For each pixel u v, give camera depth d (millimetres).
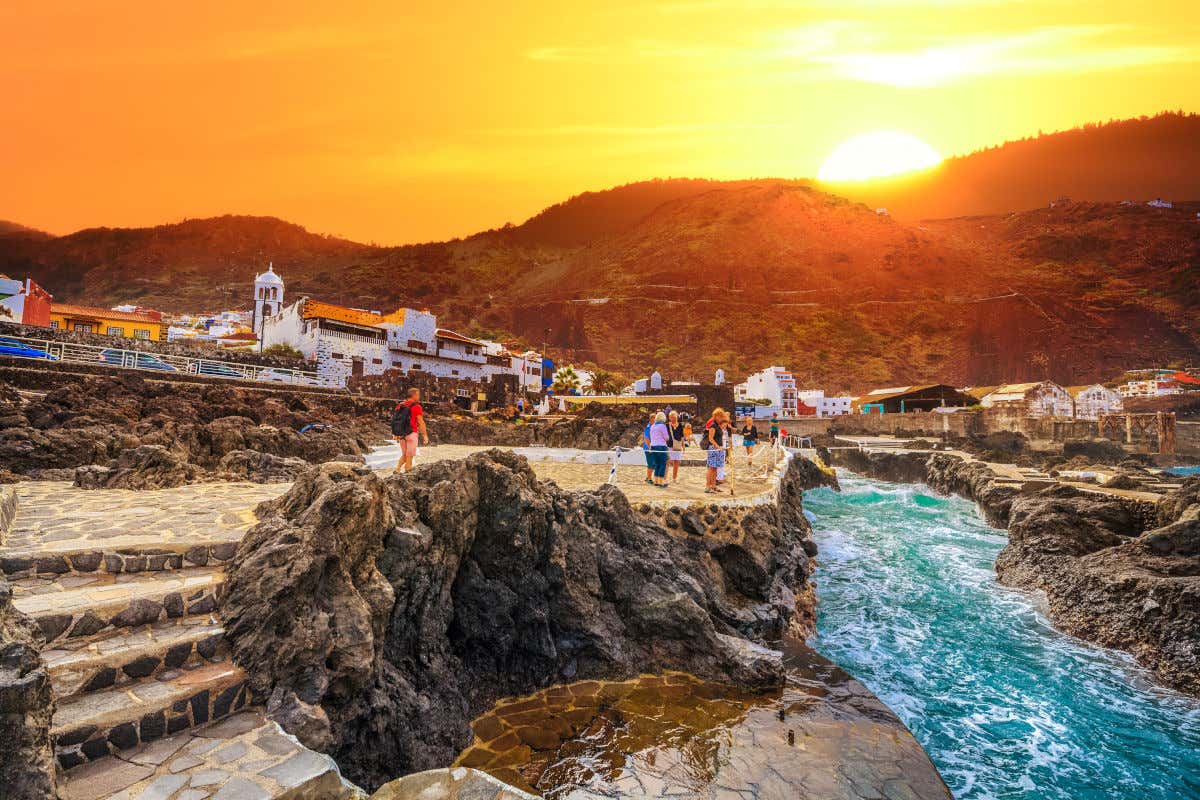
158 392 25203
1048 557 16797
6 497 7625
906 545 22859
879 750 7461
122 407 20016
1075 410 82562
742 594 12156
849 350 197000
